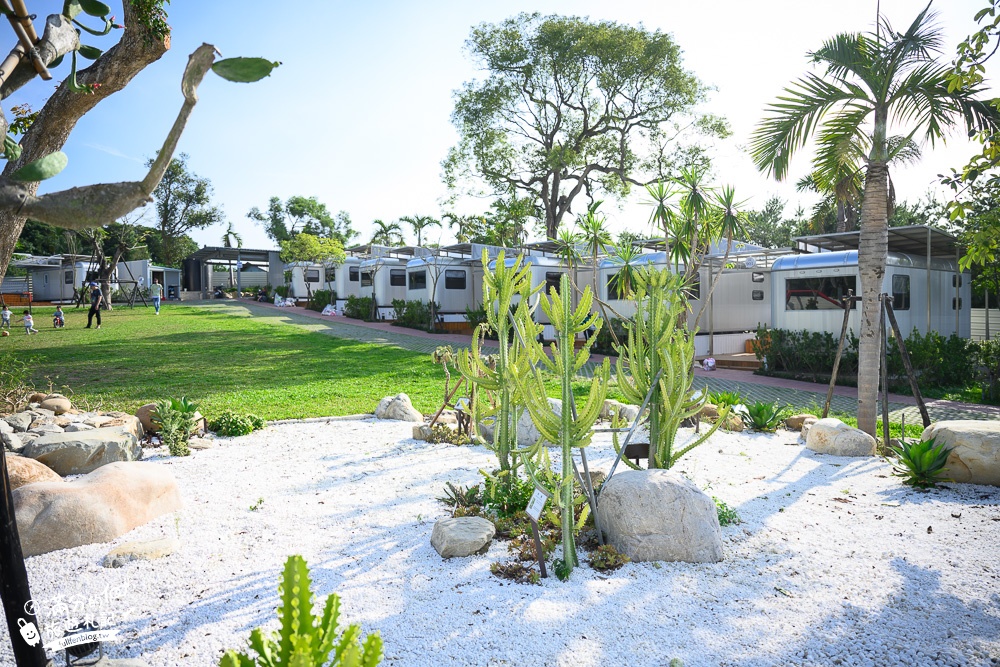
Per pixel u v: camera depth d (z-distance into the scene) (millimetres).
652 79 28406
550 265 20031
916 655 2988
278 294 40156
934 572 3904
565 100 29922
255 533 4574
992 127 6980
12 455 5246
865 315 7605
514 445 5027
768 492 5656
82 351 16156
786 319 14906
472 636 3127
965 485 5812
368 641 1796
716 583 3738
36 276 41750
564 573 3777
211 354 16203
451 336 22156
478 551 4172
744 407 9297
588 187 32562
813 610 3416
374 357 16156
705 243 10875
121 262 40906
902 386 12367
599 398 3859
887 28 7289
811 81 7738
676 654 2979
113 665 2730
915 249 15586
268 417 9039
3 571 1810
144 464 5207
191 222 49812
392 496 5473
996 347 11453
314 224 60844
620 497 4152
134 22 2172
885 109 7465
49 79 1495
